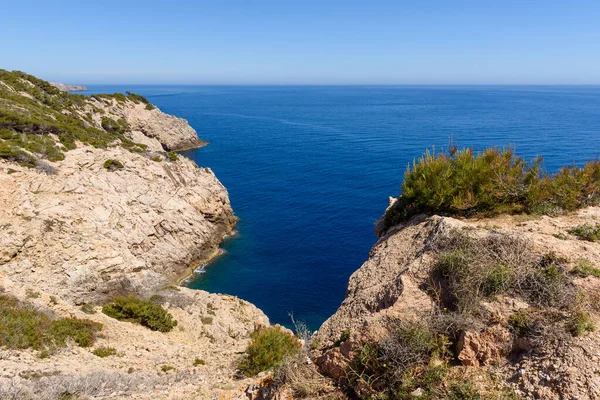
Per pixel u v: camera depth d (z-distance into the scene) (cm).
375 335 747
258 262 4184
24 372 1266
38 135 3994
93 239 3203
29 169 3325
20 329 1589
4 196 2989
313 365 813
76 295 2842
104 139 5100
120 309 2475
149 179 4362
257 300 3491
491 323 706
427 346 698
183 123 9994
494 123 12512
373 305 935
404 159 7900
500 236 886
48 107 5872
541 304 713
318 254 4291
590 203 1234
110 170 4025
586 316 658
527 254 832
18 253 2802
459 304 763
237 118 16100
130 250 3509
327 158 8325
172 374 1580
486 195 1245
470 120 13712
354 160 8038
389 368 688
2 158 3275
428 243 1001
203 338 2419
